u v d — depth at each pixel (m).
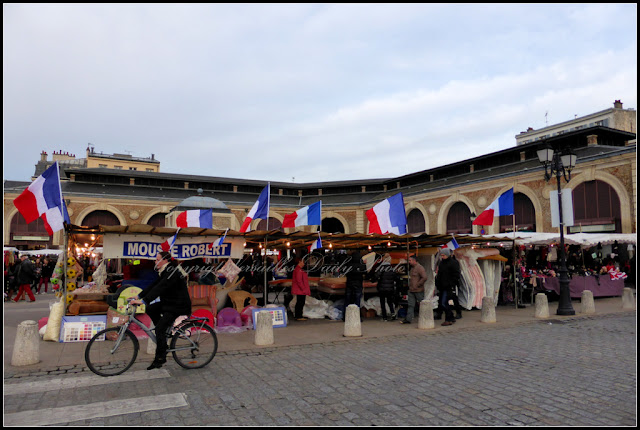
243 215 37.97
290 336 8.88
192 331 6.46
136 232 9.20
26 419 4.37
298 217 10.57
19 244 31.84
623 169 20.14
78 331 8.29
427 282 12.88
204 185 39.62
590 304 12.21
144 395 5.13
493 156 29.31
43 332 8.70
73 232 8.94
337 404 4.84
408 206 33.81
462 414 4.53
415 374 6.04
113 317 8.53
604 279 16.31
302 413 4.56
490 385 5.52
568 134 24.53
